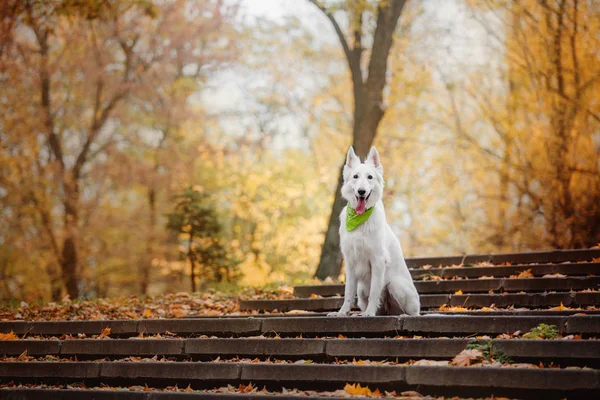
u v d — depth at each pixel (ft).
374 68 60.95
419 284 36.29
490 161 82.23
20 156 82.99
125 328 29.86
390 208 93.76
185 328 28.58
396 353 22.76
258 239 105.29
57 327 31.35
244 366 23.13
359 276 28.17
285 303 35.63
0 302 50.06
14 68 79.87
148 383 24.68
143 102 90.02
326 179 95.30
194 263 72.59
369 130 60.64
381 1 59.72
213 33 90.94
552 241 71.92
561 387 18.66
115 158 87.04
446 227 91.04
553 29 73.10
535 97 75.92
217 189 102.32
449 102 86.17
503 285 33.86
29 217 84.58
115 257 89.40
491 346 21.44
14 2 63.52
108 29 86.07
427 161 88.33
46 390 23.73
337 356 23.66
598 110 70.85
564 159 70.59
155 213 91.35
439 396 20.16
